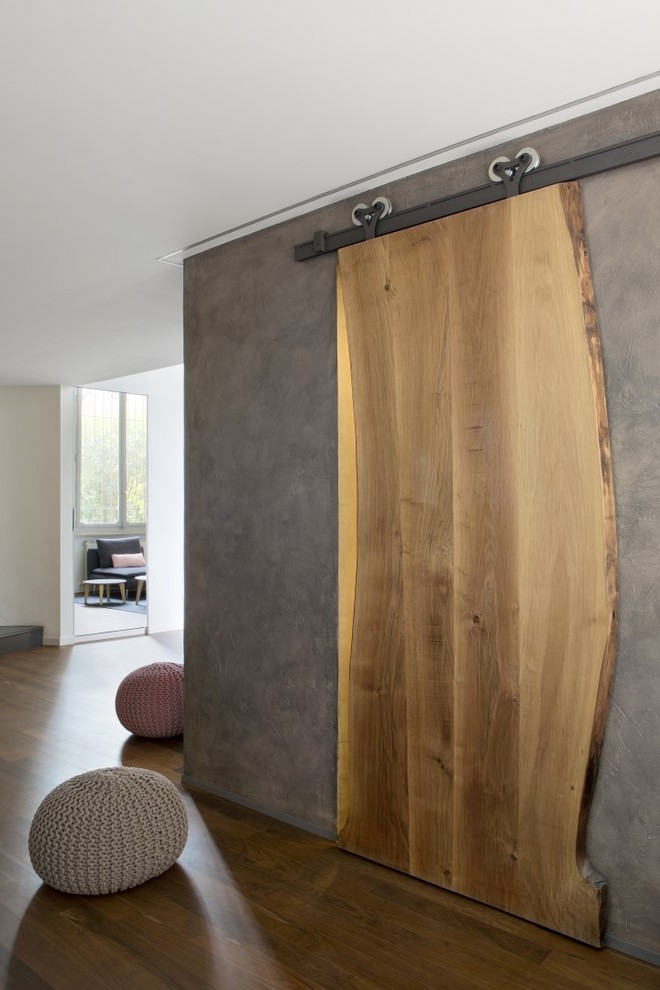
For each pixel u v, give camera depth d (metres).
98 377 7.23
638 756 2.37
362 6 1.91
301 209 3.27
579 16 1.97
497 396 2.62
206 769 3.76
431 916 2.59
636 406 2.37
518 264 2.56
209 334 3.76
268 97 2.35
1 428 7.84
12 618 7.84
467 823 2.71
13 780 3.93
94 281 4.23
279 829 3.30
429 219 2.85
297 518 3.34
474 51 2.12
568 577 2.46
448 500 2.76
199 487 3.82
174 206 3.22
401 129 2.58
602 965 2.31
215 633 3.72
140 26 1.98
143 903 2.69
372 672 3.00
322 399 3.24
